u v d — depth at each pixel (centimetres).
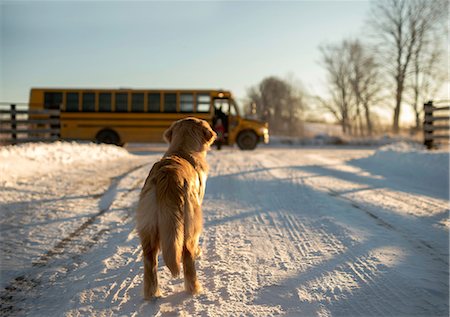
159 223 257
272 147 2294
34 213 513
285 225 474
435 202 593
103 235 431
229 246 397
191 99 1769
